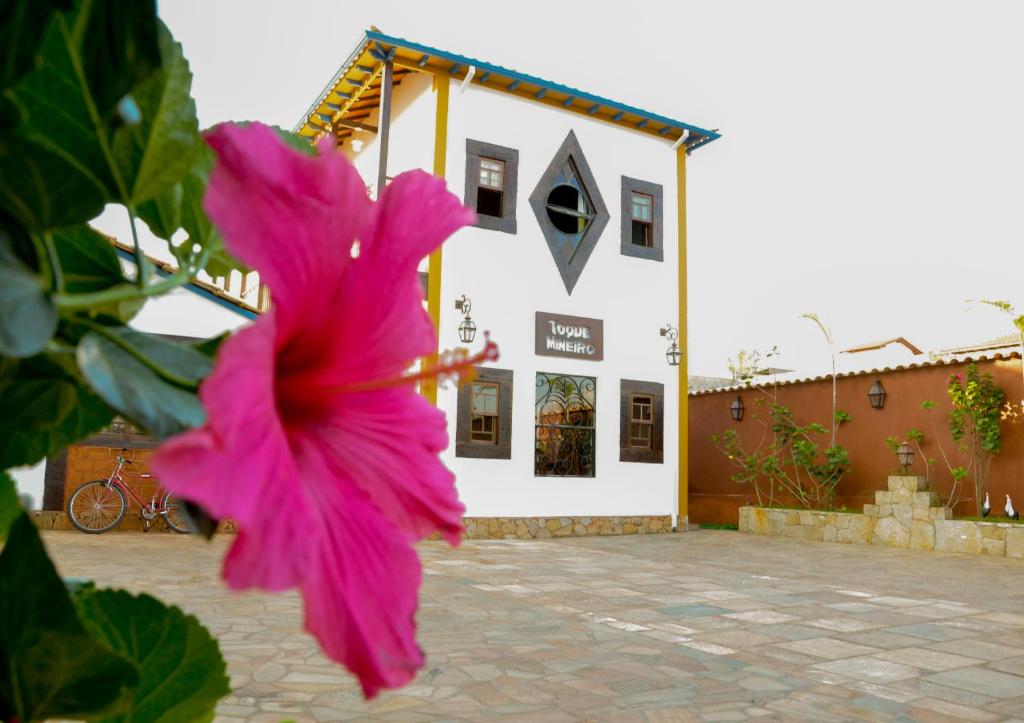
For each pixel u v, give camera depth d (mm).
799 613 5957
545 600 6234
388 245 467
